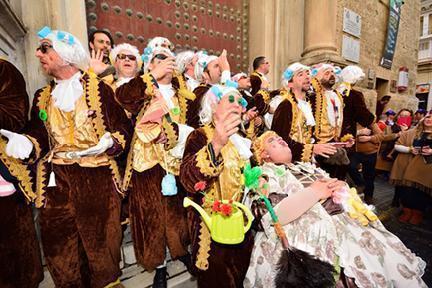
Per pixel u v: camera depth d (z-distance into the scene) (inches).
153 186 53.1
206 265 42.9
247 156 43.2
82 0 94.7
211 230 40.1
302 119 79.8
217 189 43.7
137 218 53.7
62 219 48.0
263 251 47.3
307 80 80.7
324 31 156.5
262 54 155.1
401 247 48.6
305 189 48.1
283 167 54.2
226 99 38.5
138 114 51.8
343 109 102.0
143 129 46.2
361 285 41.8
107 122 49.9
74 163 48.4
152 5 128.3
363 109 103.3
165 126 47.5
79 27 94.3
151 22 128.3
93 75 50.6
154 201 53.1
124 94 47.3
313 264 41.8
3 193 43.2
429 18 581.0
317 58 153.4
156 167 53.5
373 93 211.3
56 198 47.7
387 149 168.6
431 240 97.7
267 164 55.3
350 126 105.4
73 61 46.5
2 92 42.0
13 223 46.5
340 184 50.4
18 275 47.6
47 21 87.7
